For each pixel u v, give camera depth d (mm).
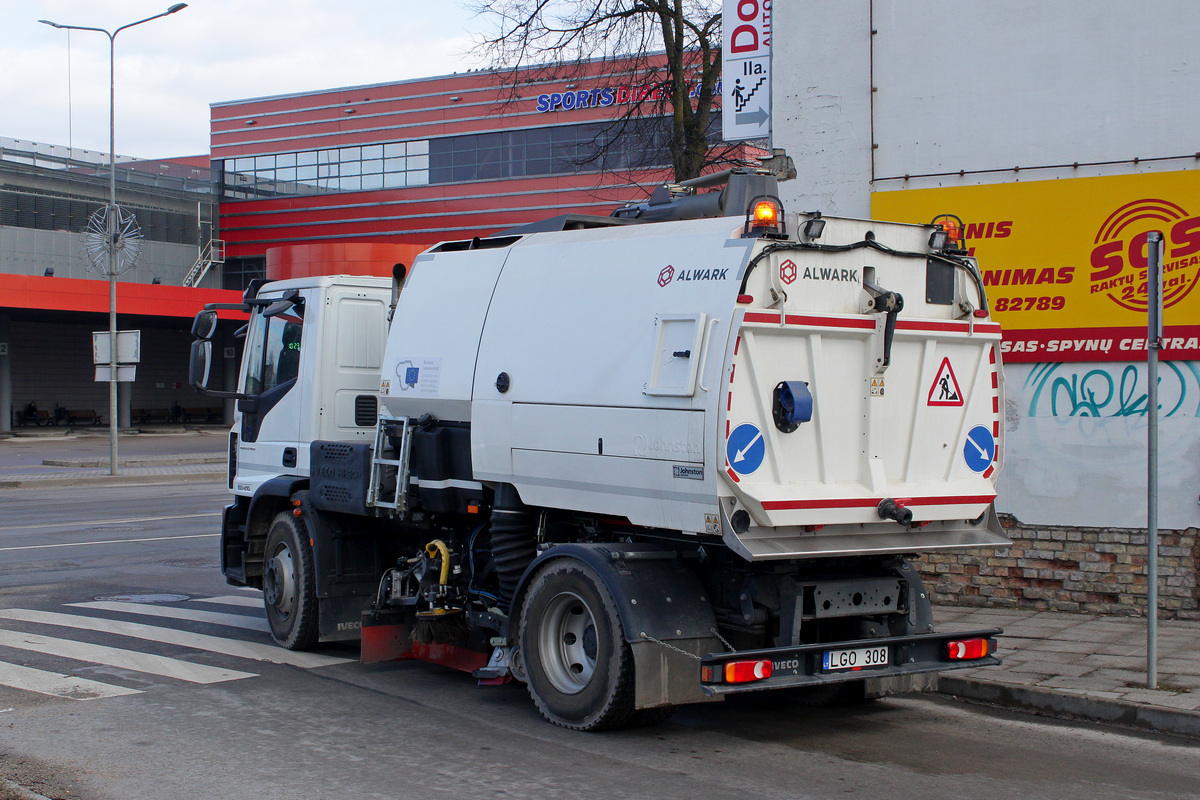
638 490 6082
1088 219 9344
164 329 55000
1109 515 9266
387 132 50219
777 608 6098
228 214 54531
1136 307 9164
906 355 6324
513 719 6582
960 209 9828
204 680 7500
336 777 5387
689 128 20531
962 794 5242
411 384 7707
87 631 9133
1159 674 7211
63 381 51469
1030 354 9516
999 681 7051
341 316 8742
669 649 5957
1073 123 9414
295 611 8422
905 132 10102
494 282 7262
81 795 5086
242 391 9484
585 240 6734
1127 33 9227
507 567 7020
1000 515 9664
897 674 6176
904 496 6188
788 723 6605
